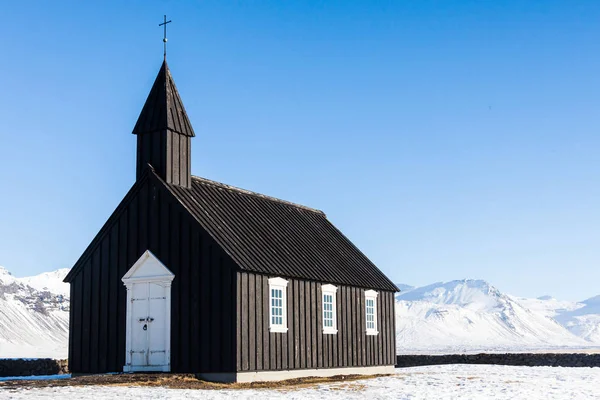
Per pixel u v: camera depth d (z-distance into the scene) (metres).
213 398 25.81
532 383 35.62
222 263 32.94
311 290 38.06
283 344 35.28
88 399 24.31
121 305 35.16
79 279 36.59
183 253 33.94
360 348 41.97
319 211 48.56
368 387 32.19
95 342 35.56
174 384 30.14
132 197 35.72
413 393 29.88
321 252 41.91
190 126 37.09
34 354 167.75
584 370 47.09
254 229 38.00
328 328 39.12
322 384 33.19
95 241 36.28
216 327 32.66
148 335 34.16
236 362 31.97
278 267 35.41
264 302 34.28
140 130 36.38
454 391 31.14
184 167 36.66
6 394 25.31
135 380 30.38
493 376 39.97
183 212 34.25
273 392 28.78
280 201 44.69
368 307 43.59
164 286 34.16
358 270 43.88
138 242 35.25
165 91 36.56
